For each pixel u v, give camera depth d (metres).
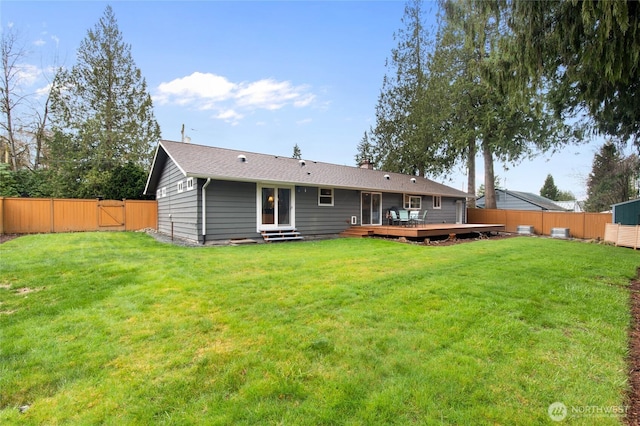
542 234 17.02
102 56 20.39
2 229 12.34
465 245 9.95
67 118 19.56
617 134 8.94
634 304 4.07
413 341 2.90
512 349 2.76
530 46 5.79
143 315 3.56
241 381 2.31
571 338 3.00
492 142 18.23
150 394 2.18
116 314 3.60
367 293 4.33
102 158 19.31
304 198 12.27
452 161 21.14
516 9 5.68
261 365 2.51
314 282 4.90
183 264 6.23
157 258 6.91
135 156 20.50
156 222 15.62
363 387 2.22
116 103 20.78
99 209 14.47
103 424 1.91
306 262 6.51
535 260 7.05
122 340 2.97
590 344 2.88
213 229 10.05
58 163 18.91
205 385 2.27
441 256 7.45
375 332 3.09
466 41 6.99
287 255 7.45
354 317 3.47
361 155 24.94
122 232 13.71
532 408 2.03
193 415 1.97
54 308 3.76
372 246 9.34
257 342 2.90
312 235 12.48
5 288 4.55
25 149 20.16
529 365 2.52
